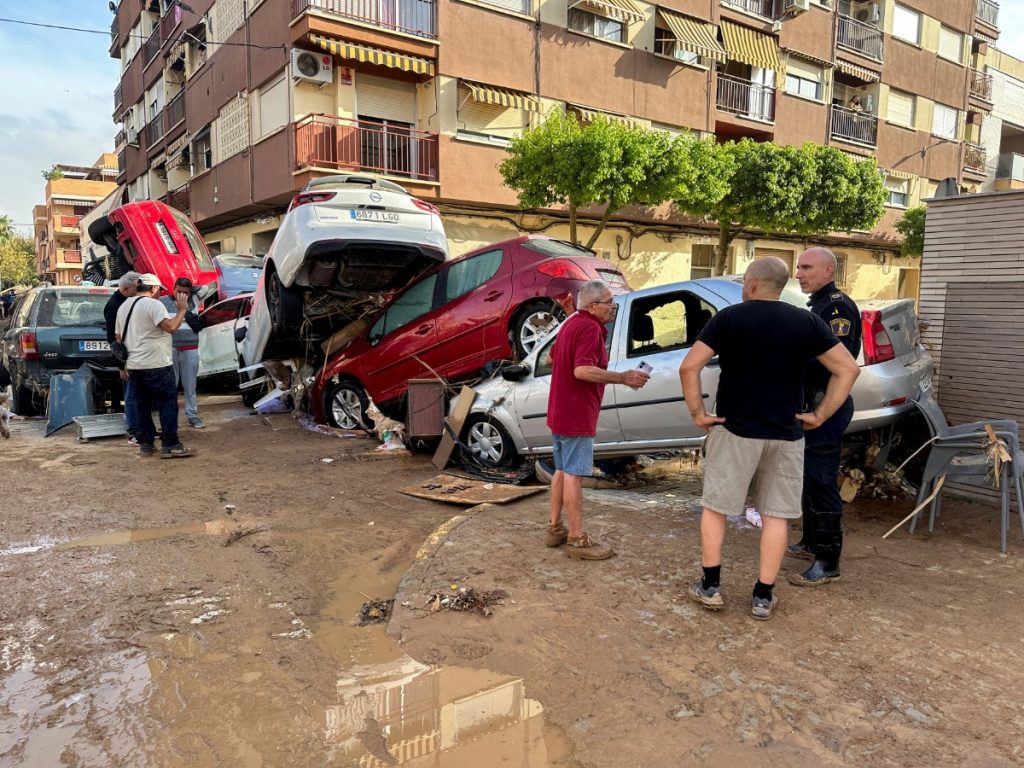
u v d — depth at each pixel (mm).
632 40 19391
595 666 2883
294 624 3377
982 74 30641
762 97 22688
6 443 7707
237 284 13445
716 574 3307
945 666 2791
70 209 63000
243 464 6648
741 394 3117
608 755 2334
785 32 22812
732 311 3092
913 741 2336
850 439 5027
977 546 4086
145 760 2350
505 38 16984
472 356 6992
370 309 8656
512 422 5895
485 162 16891
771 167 17797
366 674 2910
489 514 4832
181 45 23359
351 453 7090
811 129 24172
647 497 5297
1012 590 3484
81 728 2529
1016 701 2549
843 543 4156
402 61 15602
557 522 4133
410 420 6578
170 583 3822
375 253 7562
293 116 15672
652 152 14719
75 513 5055
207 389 12547
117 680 2857
